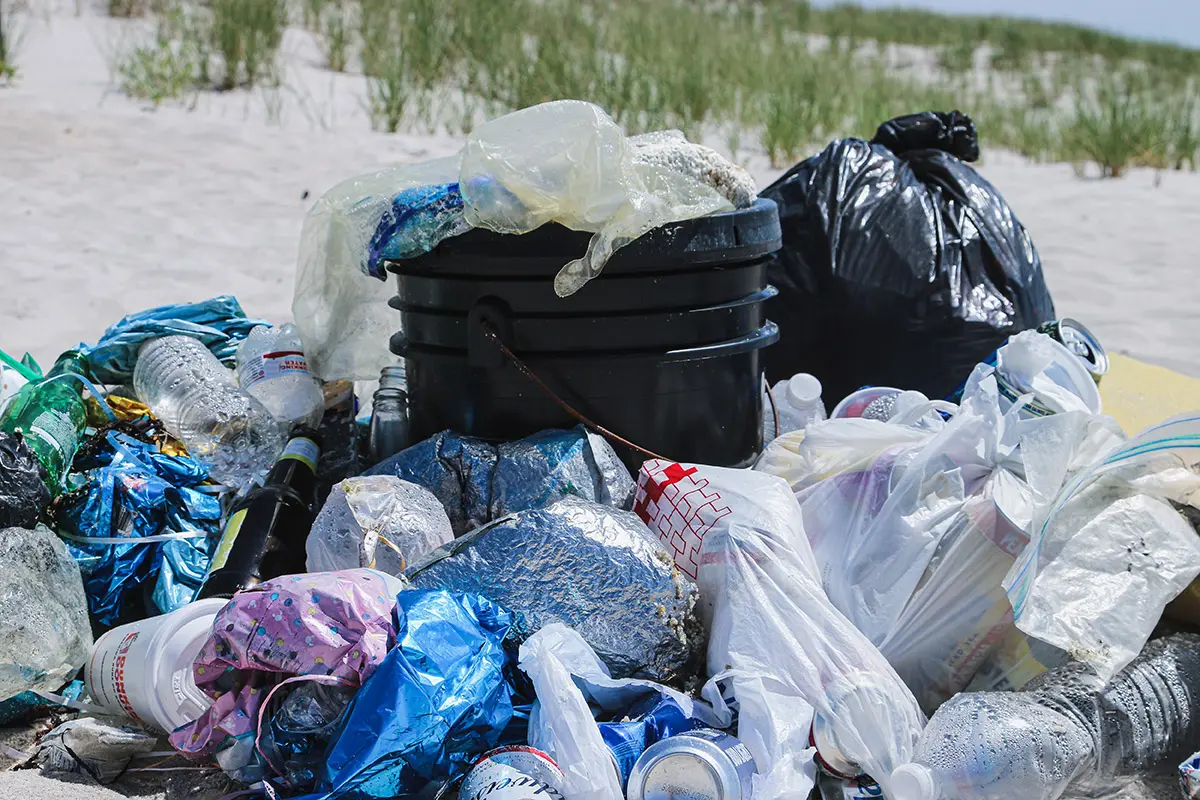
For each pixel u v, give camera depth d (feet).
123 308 15.78
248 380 10.59
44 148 23.43
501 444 8.94
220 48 32.09
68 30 33.47
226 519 9.64
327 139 26.12
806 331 11.68
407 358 9.64
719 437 9.39
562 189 8.34
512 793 6.46
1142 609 7.43
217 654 7.03
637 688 7.39
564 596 7.61
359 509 8.30
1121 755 7.25
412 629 6.97
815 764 7.12
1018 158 33.83
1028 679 7.83
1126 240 22.00
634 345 8.89
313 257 9.93
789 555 7.92
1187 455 7.89
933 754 6.93
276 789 6.99
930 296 11.41
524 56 33.09
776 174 27.07
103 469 9.30
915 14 86.17
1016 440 8.39
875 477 8.43
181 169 23.00
